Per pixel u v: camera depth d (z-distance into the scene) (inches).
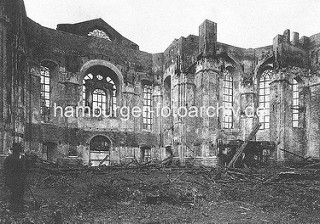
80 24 1309.1
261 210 453.1
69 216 381.7
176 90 1127.0
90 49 1160.8
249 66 1165.7
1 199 429.1
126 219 383.2
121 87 1216.2
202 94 1061.1
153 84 1279.5
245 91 1146.0
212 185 633.6
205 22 1079.6
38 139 989.2
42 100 1059.3
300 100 1119.6
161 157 1226.6
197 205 477.4
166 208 452.4
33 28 997.8
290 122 1069.8
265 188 593.3
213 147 1025.5
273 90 1100.5
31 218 347.9
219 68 1114.1
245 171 784.9
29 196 474.3
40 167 730.8
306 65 1131.3
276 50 1096.8
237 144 986.7
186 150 1060.5
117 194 516.7
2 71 724.7
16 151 375.2
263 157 1057.5
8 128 724.0
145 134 1234.6
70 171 778.2
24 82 882.8
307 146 1085.1
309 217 410.9
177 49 1147.3
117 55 1218.0
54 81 1077.1
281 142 1043.3
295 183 620.7
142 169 910.4
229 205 486.6
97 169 834.8
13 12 783.1
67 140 1069.8
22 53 857.5
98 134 1149.1
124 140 1191.6
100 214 404.2
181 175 765.3
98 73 1224.2
